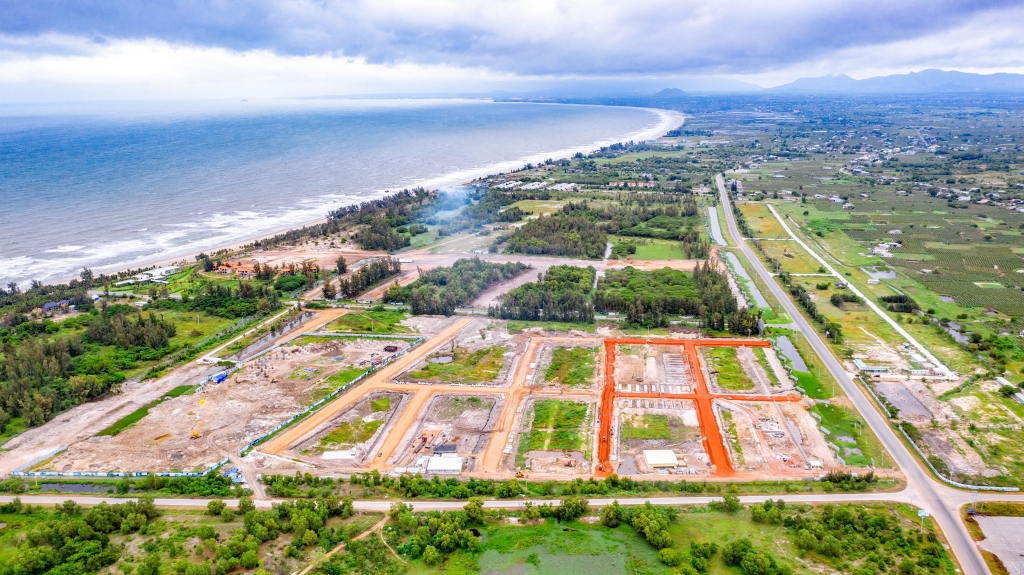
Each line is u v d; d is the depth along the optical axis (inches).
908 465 5482.3
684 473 5452.8
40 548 4409.5
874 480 5255.9
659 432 6107.3
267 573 4205.2
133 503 4928.6
